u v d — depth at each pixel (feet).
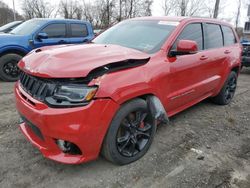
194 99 16.17
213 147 13.57
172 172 11.31
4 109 17.22
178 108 14.96
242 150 13.48
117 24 16.19
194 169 11.59
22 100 10.67
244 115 18.42
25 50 25.93
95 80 9.75
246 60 34.27
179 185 10.56
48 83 9.82
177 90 13.87
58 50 11.21
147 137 12.14
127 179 10.76
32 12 118.32
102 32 16.17
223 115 18.03
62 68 9.73
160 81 12.24
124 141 11.13
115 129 10.45
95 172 11.06
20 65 11.55
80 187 10.23
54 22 27.94
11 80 25.49
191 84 15.02
